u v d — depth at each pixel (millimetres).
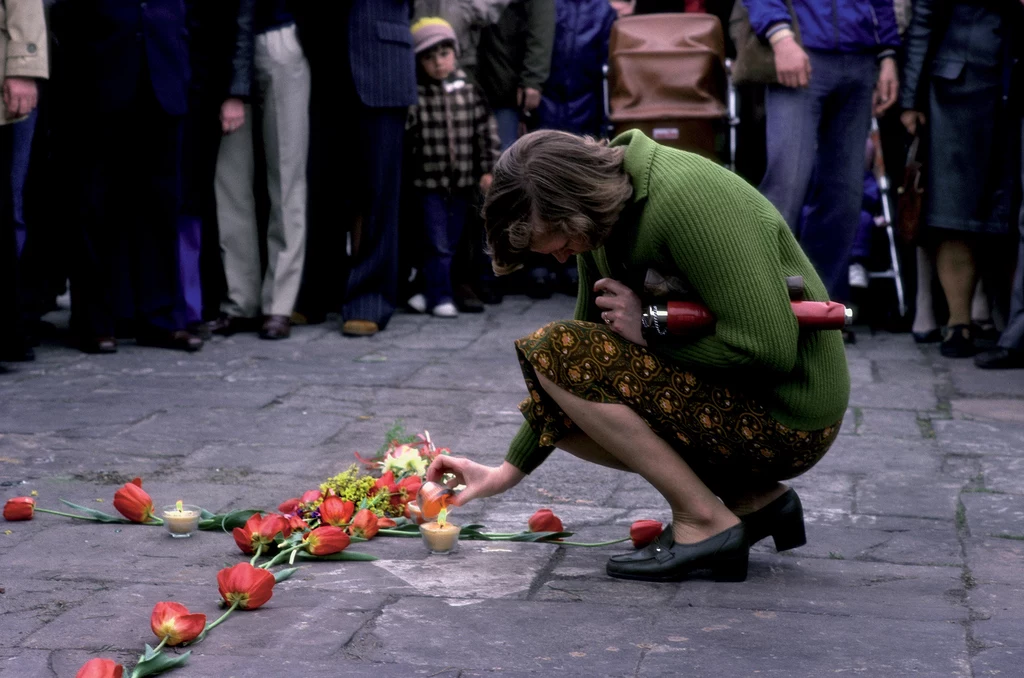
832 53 6332
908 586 3008
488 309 7754
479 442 4551
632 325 2863
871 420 4906
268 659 2475
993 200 6129
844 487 3967
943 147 6152
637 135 2816
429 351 6324
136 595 2857
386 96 6480
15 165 5809
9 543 3260
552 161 2664
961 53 6141
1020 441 4574
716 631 2658
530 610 2777
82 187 6035
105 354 6133
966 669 2459
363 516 3258
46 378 5551
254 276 6848
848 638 2625
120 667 2176
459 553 3221
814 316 2809
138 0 5891
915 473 4141
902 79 6410
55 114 6289
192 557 3152
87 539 3301
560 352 2854
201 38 6461
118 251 6230
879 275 7227
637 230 2783
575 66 8094
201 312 6812
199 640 2562
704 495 2975
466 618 2721
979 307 6812
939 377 5738
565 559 3182
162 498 3779
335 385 5484
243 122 6527
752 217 2785
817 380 2908
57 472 4051
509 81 7855
